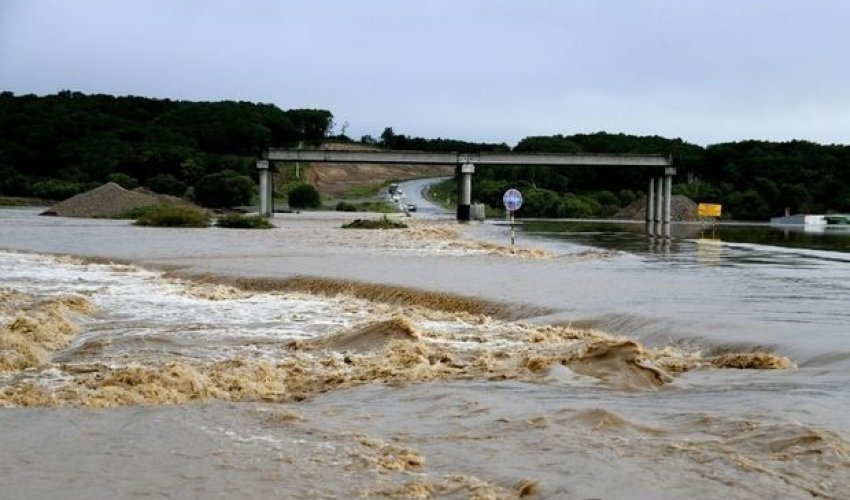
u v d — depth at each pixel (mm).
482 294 23062
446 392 11836
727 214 132750
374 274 28375
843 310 20031
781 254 43438
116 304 22578
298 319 20047
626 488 7496
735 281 27422
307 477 8008
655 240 58844
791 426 9234
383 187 195500
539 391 11828
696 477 7750
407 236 56500
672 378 12672
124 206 89875
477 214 97562
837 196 142125
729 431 9281
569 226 87500
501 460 8422
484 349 15938
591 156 98750
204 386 12555
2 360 14516
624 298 22297
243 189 127062
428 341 16750
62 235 54562
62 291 25219
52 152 172750
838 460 8172
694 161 162375
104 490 7672
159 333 17922
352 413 10773
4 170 155250
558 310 20312
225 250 41719
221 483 7848
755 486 7504
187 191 140000
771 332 16594
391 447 8992
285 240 51312
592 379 12703
